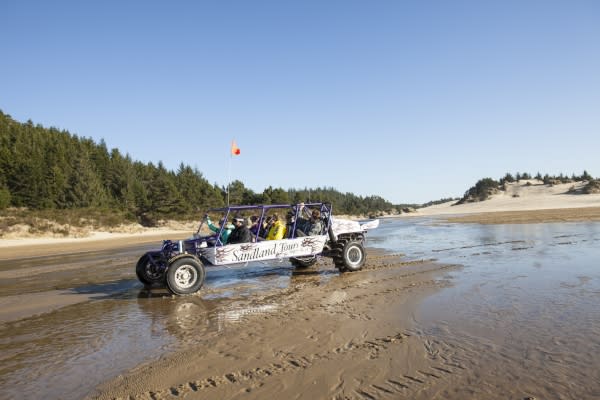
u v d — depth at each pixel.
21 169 52.94
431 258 11.91
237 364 4.21
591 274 8.24
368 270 10.09
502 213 55.03
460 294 7.01
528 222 28.70
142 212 58.28
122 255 17.23
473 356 4.17
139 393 3.62
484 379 3.63
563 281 7.69
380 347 4.54
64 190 56.81
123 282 9.88
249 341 4.94
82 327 5.95
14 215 37.84
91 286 9.51
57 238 32.91
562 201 84.06
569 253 11.47
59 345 5.14
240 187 88.56
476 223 32.19
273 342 4.86
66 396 3.65
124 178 73.44
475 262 10.72
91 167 69.81
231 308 6.73
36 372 4.26
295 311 6.31
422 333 4.98
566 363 3.90
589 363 3.88
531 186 114.06
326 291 7.74
